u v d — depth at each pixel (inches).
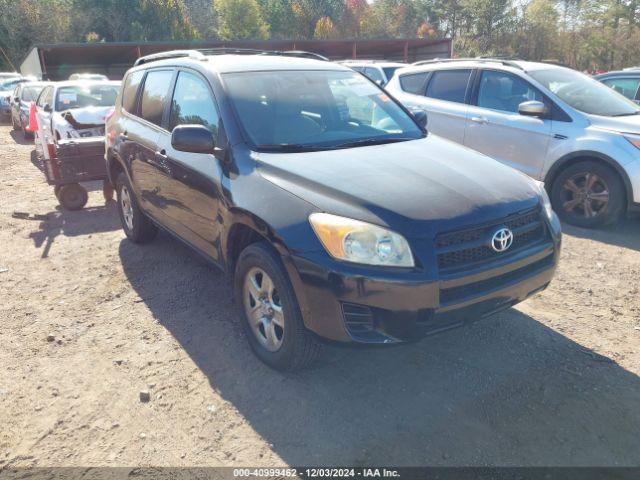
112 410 117.1
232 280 140.0
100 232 243.3
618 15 1742.1
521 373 125.8
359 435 106.6
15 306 169.5
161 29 2432.3
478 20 2257.6
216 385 124.6
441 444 103.5
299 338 116.0
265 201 118.6
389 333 105.6
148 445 106.3
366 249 104.5
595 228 231.8
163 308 165.0
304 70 167.2
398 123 164.6
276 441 106.0
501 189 121.0
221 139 139.9
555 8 1926.7
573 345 137.6
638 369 126.3
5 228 252.1
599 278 180.2
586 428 106.9
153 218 190.1
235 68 155.9
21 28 1972.2
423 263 103.7
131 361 136.0
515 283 115.8
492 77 265.3
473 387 121.0
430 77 293.7
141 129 187.0
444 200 111.7
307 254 107.8
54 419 114.8
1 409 118.3
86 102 392.2
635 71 363.3
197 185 145.8
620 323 148.9
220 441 106.7
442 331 108.7
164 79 179.8
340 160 128.0
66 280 189.2
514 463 98.3
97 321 158.1
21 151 498.3
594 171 225.5
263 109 145.3
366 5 3034.0
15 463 102.3
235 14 2822.3
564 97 241.1
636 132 215.5
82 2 2346.2
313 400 117.8
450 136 277.4
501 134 254.7
